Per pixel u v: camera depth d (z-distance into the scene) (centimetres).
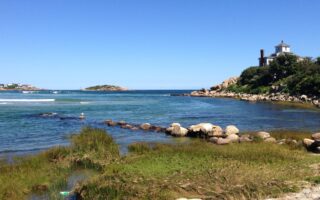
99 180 1558
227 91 15675
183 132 3331
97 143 2252
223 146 2519
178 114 6044
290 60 13125
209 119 5184
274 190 1401
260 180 1537
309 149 2488
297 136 3014
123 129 3872
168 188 1459
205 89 17650
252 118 5306
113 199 1354
